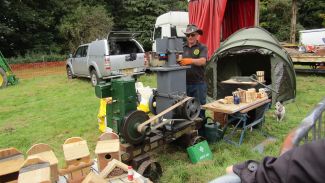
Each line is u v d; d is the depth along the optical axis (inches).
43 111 280.8
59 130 218.5
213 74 262.8
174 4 1008.9
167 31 486.3
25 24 828.6
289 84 257.9
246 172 33.0
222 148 165.5
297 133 45.1
